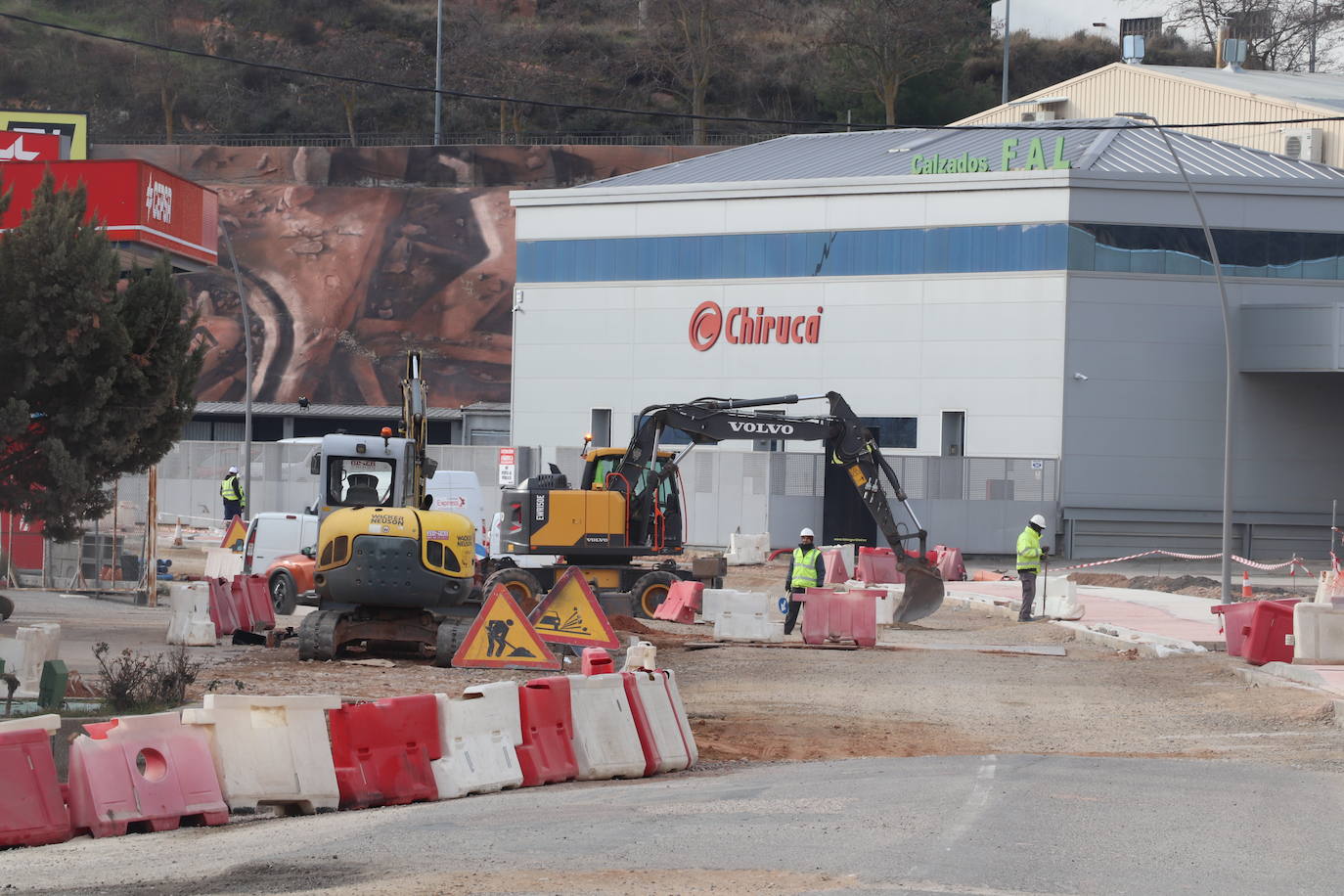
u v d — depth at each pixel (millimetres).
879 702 51031
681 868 23953
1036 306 139625
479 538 103875
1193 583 113500
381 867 24297
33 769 27375
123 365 59219
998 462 139125
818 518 137750
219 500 152250
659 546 83562
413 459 64812
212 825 29094
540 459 150500
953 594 98812
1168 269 140000
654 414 84000
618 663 58062
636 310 157000
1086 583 118188
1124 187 138750
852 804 30250
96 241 58500
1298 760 39500
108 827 27734
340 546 56438
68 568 84375
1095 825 28203
